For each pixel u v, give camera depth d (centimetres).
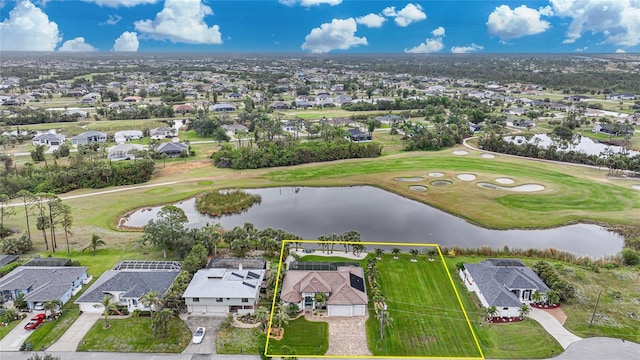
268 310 5888
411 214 9925
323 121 19612
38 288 6144
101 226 9044
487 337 5372
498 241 8431
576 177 12400
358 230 8950
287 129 18875
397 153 15725
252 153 13938
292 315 5828
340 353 5069
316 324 5659
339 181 12381
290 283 6269
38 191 10981
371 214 9919
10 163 12712
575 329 5547
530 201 10444
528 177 12400
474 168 13462
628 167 12912
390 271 7094
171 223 7681
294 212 10081
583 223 9256
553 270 6638
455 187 11606
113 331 5488
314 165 14212
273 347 5153
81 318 5775
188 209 10269
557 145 15800
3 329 5506
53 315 5766
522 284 6138
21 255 7569
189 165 14012
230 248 7856
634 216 9419
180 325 5622
